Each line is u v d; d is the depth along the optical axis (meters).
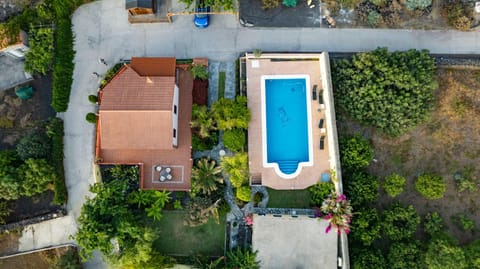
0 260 42.31
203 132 40.31
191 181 40.91
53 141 42.59
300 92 43.19
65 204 42.66
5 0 44.59
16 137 43.50
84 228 37.12
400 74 40.25
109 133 39.97
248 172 41.41
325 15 44.59
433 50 44.22
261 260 38.78
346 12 44.62
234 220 41.56
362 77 41.03
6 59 44.50
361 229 39.44
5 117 43.53
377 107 41.12
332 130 39.97
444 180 42.38
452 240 39.00
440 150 42.75
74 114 43.69
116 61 44.38
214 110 40.41
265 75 42.94
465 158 42.62
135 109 39.34
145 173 42.12
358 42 44.38
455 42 44.25
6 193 39.59
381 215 40.66
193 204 39.97
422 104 41.12
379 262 38.56
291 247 38.88
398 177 40.00
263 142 41.88
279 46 44.41
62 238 42.38
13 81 44.09
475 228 41.72
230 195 41.97
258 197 41.22
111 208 38.09
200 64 42.66
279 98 43.19
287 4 44.03
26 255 42.25
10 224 41.62
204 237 41.50
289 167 42.12
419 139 42.88
